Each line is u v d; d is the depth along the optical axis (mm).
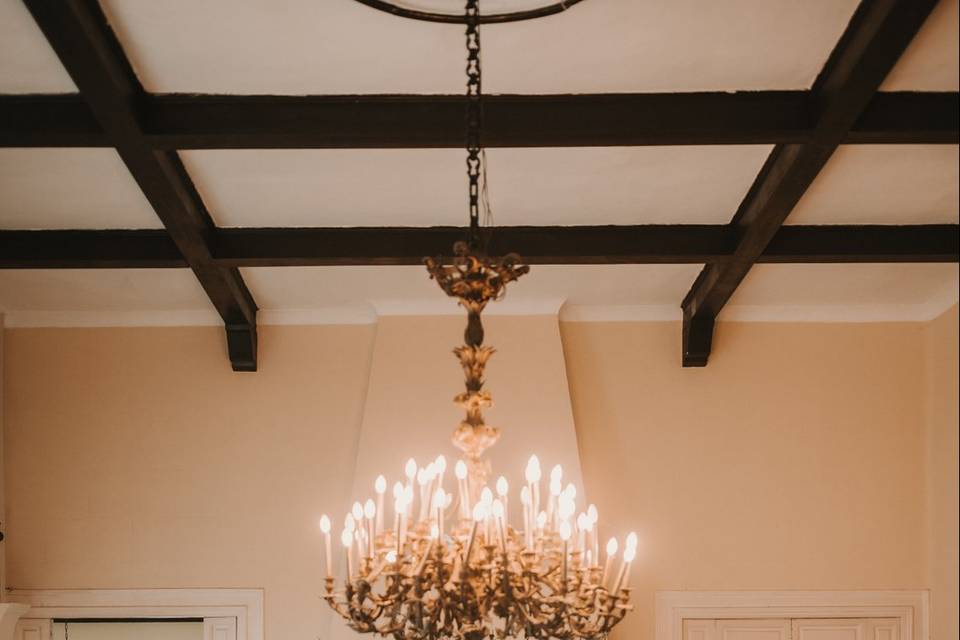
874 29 3951
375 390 6699
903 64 4348
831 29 4184
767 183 5148
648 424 6891
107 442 6852
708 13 4098
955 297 6523
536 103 4598
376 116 4590
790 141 4594
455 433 3791
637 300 6855
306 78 4480
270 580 6734
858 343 6969
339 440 6859
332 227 5812
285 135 4555
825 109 4398
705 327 6719
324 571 6730
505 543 3568
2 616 6340
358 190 5441
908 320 6977
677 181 5363
